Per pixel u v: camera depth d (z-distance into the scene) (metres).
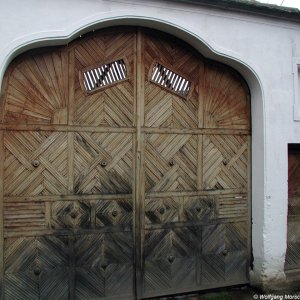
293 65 5.04
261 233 4.90
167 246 4.66
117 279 4.44
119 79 4.45
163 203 4.64
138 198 4.50
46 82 4.17
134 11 4.21
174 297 4.70
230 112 4.97
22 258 4.07
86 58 4.31
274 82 4.92
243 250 5.04
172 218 4.68
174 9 4.39
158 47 4.61
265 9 4.74
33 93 4.12
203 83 4.83
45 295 4.15
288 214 5.28
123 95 4.46
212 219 4.88
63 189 4.23
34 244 4.12
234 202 5.00
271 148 4.89
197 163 4.79
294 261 5.29
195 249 4.79
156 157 4.60
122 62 4.46
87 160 4.32
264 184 4.86
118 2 4.16
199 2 4.44
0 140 3.98
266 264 4.87
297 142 5.06
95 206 4.36
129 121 4.48
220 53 4.62
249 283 5.04
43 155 4.15
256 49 4.83
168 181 4.65
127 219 4.48
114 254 4.43
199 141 4.81
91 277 4.34
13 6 3.79
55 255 4.20
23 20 3.82
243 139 5.04
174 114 4.69
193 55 4.79
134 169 4.50
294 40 5.07
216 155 4.90
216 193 4.90
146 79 4.55
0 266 3.96
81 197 4.30
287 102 5.00
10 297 4.02
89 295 4.33
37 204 4.13
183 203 4.74
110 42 4.41
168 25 4.38
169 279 4.66
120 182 4.45
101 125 4.37
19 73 4.07
